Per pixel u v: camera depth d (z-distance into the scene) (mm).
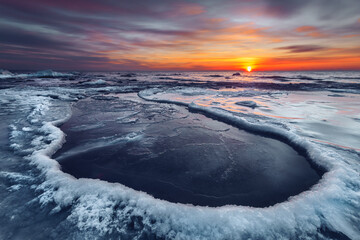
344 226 2127
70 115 7609
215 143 4934
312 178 3324
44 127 5574
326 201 2438
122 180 3322
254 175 3465
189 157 4160
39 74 35250
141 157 4168
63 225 2174
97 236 2051
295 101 10602
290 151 4402
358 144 4367
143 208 2365
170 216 2230
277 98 11875
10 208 2410
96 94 14695
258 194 2953
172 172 3584
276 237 2006
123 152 4406
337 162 3350
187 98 12258
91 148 4617
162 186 3164
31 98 10992
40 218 2273
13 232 2084
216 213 2244
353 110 8055
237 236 2006
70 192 2631
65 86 19781
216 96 13133
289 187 3107
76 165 3803
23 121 6324
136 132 5770
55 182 2848
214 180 3332
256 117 6945
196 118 7488
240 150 4492
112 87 19109
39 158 3594
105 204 2449
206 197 2895
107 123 6750
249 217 2191
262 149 4527
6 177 3062
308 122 6207
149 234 2076
